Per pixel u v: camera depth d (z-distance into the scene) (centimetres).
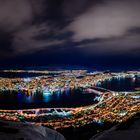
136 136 181
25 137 179
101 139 185
